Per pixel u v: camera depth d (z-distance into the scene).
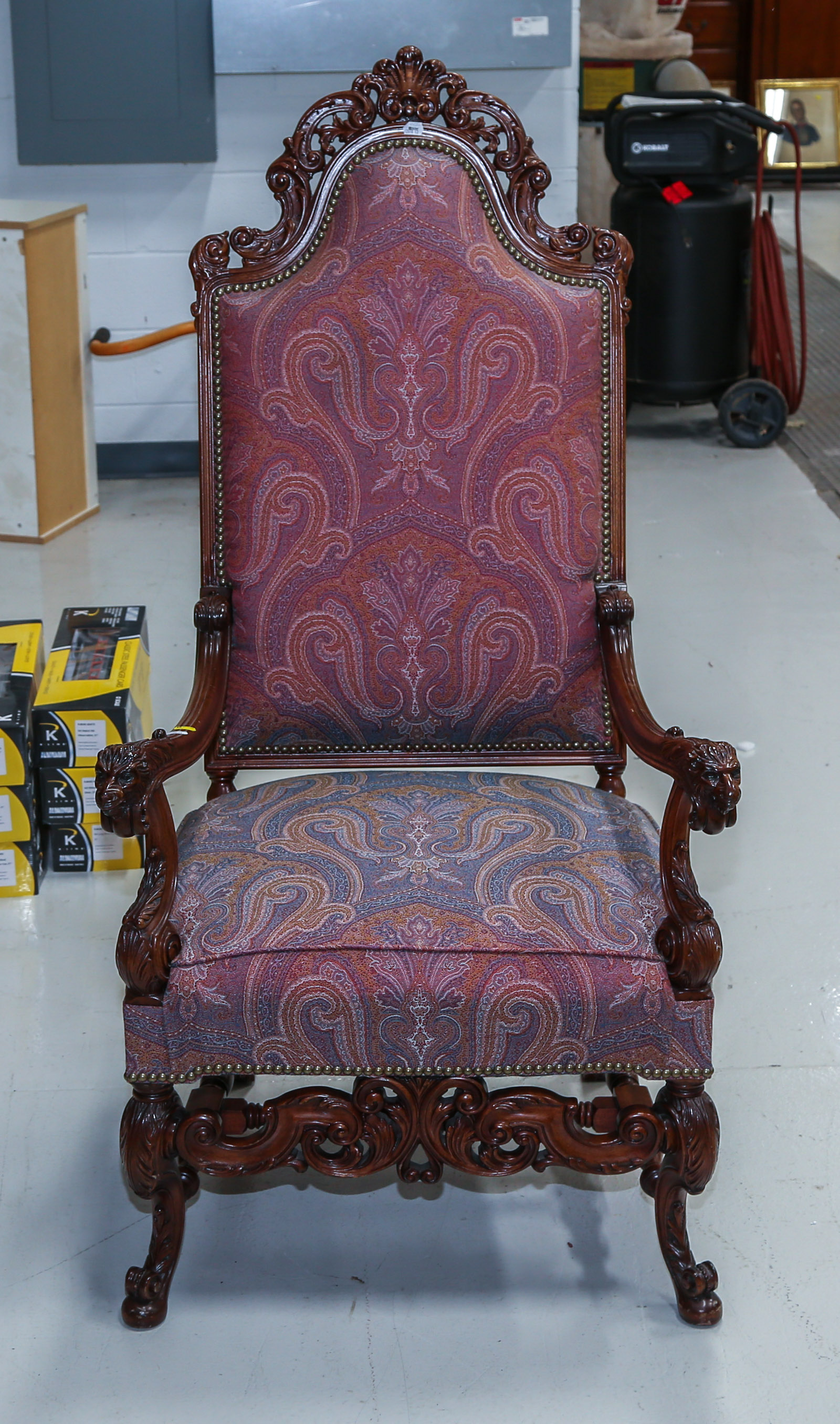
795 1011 2.12
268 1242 1.71
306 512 1.74
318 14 4.07
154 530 4.11
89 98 4.21
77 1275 1.67
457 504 1.75
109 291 4.43
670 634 3.38
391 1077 1.45
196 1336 1.58
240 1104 1.49
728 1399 1.49
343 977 1.41
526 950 1.42
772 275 4.76
